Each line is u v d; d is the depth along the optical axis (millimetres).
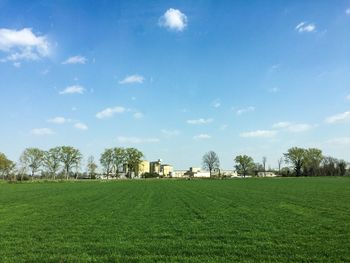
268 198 59281
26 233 27547
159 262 17969
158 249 20984
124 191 87375
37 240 24578
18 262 18312
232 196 65312
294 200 54344
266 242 22656
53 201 60219
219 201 54875
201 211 41125
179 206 47750
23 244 23109
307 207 43812
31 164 196625
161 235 25656
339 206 44281
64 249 21359
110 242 23328
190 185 117875
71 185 132125
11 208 48875
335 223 30234
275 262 17781
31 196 73625
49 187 115938
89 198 66125
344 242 22250
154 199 60906
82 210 44625
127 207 47531
